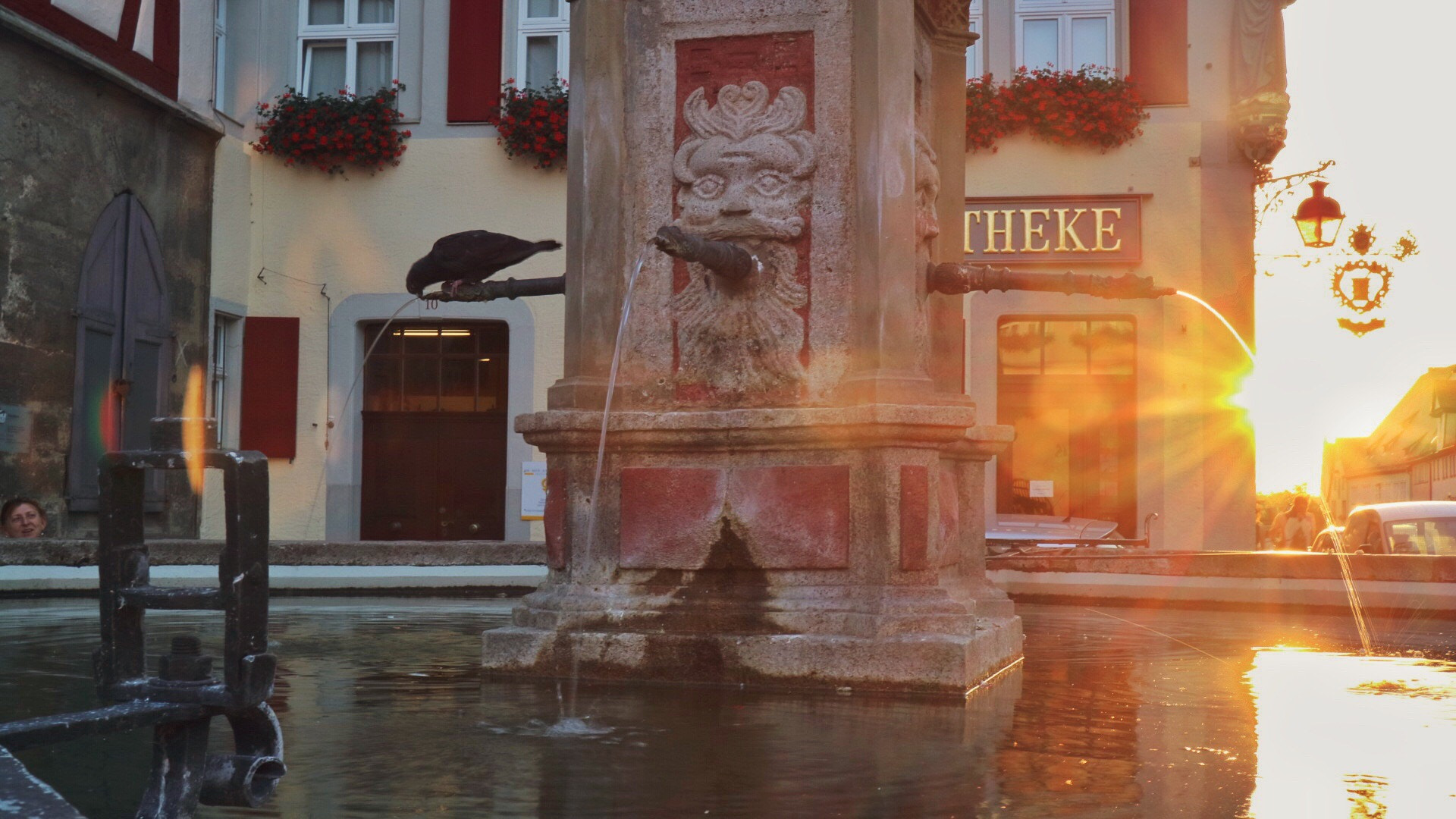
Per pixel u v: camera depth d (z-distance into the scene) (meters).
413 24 19.12
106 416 15.93
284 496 18.88
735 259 5.13
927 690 4.68
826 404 5.16
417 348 19.23
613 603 5.08
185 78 17.55
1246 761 3.31
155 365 16.92
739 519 5.06
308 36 19.23
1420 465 40.28
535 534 18.75
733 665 4.88
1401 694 4.64
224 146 18.33
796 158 5.28
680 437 5.11
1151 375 18.00
